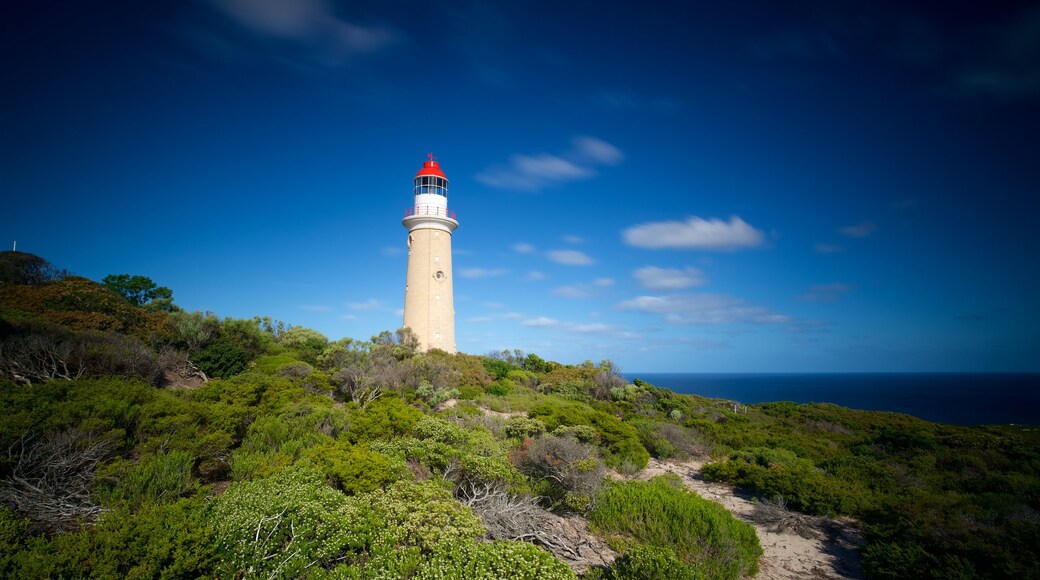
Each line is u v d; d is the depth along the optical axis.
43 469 7.90
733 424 24.94
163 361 19.33
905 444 19.91
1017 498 12.15
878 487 13.84
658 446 18.84
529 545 7.46
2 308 19.56
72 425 9.02
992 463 16.92
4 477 7.50
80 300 22.98
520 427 16.67
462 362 33.06
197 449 9.95
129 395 11.39
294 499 7.62
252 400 14.51
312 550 6.79
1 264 25.97
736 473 15.16
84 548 5.45
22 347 14.48
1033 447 19.20
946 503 11.46
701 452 19.16
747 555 9.48
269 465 9.75
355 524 7.32
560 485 12.25
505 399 27.17
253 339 27.27
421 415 15.22
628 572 7.37
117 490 7.59
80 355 15.58
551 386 33.09
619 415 26.62
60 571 5.10
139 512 6.52
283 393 16.16
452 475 11.48
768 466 15.75
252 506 7.23
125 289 34.38
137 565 5.62
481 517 9.29
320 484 9.00
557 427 17.66
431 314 35.94
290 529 7.09
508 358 43.50
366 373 23.45
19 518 6.40
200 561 5.95
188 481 8.70
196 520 6.50
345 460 10.05
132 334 21.61
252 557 6.37
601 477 12.59
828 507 12.23
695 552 9.32
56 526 6.75
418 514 7.80
